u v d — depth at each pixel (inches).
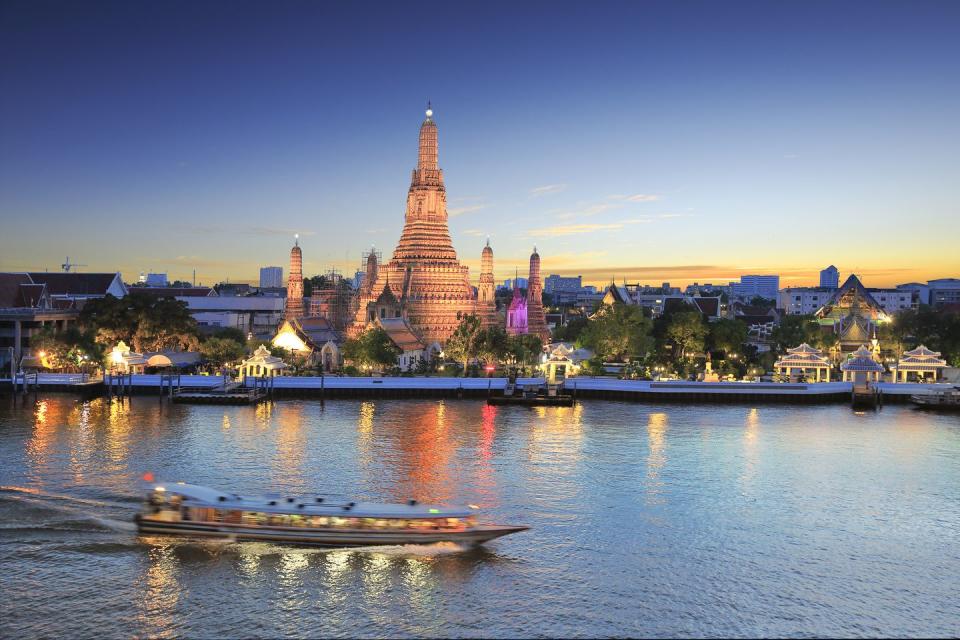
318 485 3420.3
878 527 2987.2
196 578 2464.3
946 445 4448.8
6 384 6195.9
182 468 3695.9
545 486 3462.1
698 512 3137.3
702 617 2268.7
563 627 2203.5
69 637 2123.5
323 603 2321.6
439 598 2358.5
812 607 2336.4
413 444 4325.8
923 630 2217.0
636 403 6107.3
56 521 2898.6
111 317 7111.2
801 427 5032.0
